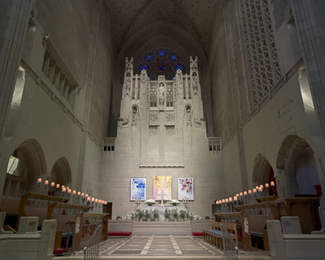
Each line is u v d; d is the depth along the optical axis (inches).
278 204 414.6
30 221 309.3
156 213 770.8
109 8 1094.4
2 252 268.4
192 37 1333.7
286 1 522.3
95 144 908.6
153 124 1047.0
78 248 378.6
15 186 510.3
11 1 429.4
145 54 1357.0
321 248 263.4
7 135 427.2
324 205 355.9
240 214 401.1
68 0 665.0
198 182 968.3
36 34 502.0
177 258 311.3
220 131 1045.8
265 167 695.7
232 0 882.8
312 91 407.5
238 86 835.4
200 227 662.5
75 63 726.5
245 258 307.7
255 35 702.5
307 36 428.1
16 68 411.5
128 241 528.1
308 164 707.4
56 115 605.6
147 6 1231.5
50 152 573.3
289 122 520.7
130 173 971.9
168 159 997.2
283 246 264.8
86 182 800.9
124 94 1076.5
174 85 1112.2
